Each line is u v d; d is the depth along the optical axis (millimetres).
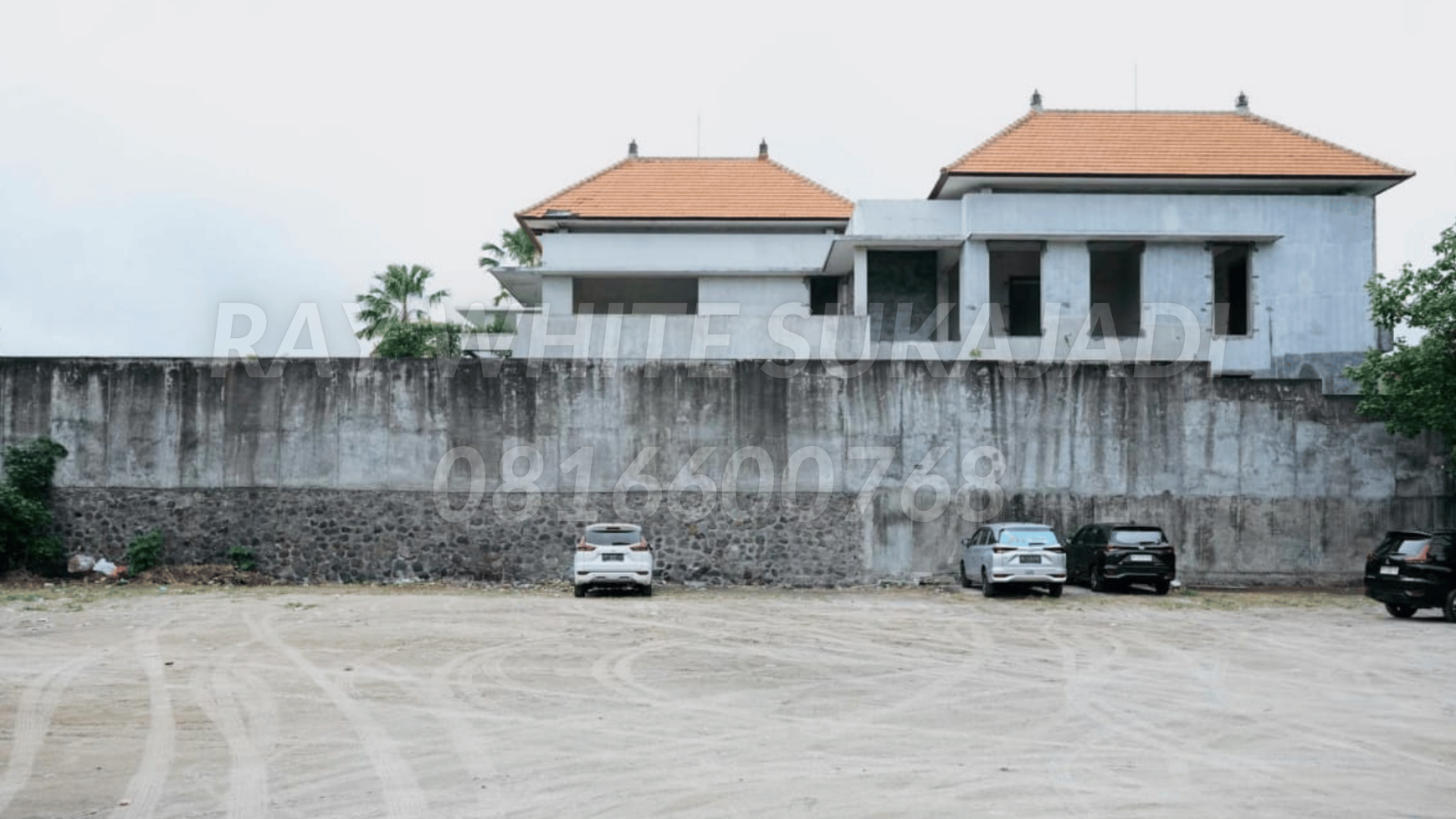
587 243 35281
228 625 18406
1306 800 8211
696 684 13188
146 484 26188
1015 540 23562
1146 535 24391
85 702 11891
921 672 14180
